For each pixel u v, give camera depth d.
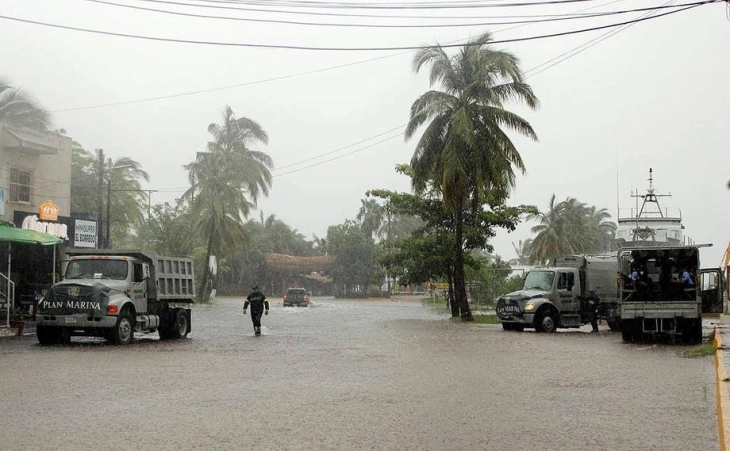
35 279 26.89
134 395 10.44
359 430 8.05
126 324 19.78
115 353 17.05
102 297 19.09
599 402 9.97
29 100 38.50
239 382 11.88
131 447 7.17
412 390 11.03
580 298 27.05
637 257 22.39
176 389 11.05
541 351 17.83
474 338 22.36
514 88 33.28
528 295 26.09
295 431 7.97
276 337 22.92
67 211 36.06
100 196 44.06
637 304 21.25
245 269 94.56
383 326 29.41
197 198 58.84
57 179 35.38
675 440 7.58
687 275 21.72
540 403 9.87
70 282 19.27
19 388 11.09
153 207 67.88
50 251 27.00
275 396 10.41
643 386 11.54
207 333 25.05
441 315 41.34
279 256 96.69
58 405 9.56
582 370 13.72
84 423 8.36
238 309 48.56
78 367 13.96
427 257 37.06
